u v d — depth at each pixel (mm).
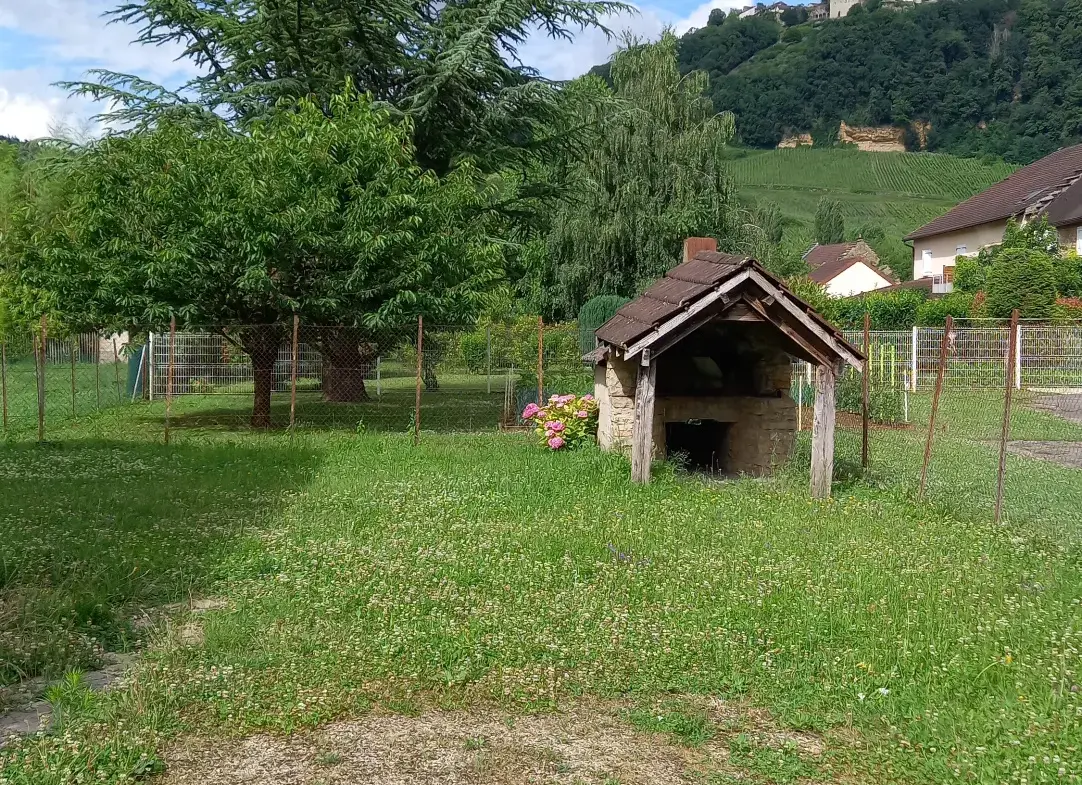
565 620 6465
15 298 27672
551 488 11188
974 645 6043
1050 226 37688
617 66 34688
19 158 44250
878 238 87938
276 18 21984
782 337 11625
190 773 4508
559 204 32844
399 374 25500
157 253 16359
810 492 11164
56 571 7410
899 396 19266
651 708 5238
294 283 17797
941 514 10188
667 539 8695
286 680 5457
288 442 15461
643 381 11180
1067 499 11047
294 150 17062
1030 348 23219
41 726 4848
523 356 21328
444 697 5340
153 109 22391
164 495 10711
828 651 5996
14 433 16844
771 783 4496
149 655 5848
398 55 23734
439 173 25078
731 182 34250
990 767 4504
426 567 7691
